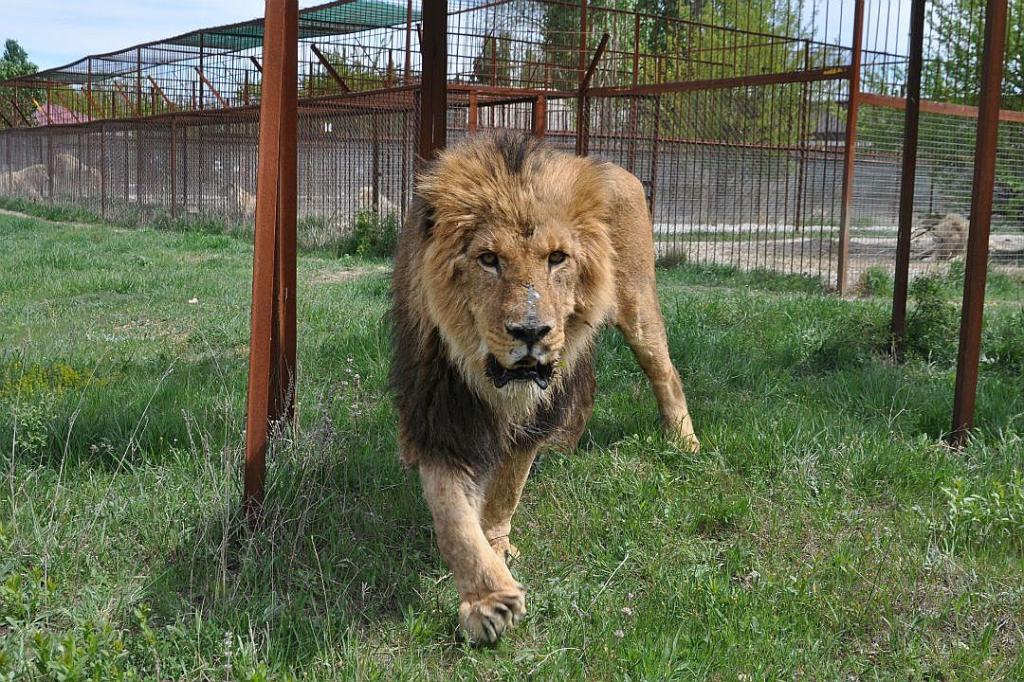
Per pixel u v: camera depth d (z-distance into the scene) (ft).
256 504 12.82
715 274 43.34
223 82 65.77
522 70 51.39
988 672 10.59
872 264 48.19
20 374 19.60
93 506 13.39
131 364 21.93
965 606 11.78
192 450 15.35
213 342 24.86
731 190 64.75
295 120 15.01
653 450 16.76
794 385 21.18
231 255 47.93
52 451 15.49
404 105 47.50
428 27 18.24
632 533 13.71
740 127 61.67
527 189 10.66
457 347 11.07
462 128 51.85
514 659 10.60
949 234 49.11
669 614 11.59
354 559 12.65
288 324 15.46
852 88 37.17
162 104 79.36
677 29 59.21
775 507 14.64
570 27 56.85
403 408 12.10
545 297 10.39
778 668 10.53
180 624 10.60
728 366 22.38
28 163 98.02
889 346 23.93
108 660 9.80
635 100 49.47
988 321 28.32
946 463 16.08
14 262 41.32
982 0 51.44
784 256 50.72
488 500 12.92
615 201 15.55
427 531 13.71
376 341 23.38
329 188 56.80
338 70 54.95
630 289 16.20
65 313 29.35
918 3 22.12
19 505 13.29
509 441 12.57
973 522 13.84
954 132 49.34
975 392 17.26
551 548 13.42
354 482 15.16
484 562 10.94
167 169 72.13
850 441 16.81
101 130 74.49
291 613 11.12
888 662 10.90
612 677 10.49
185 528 12.89
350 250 50.49
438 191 10.98
